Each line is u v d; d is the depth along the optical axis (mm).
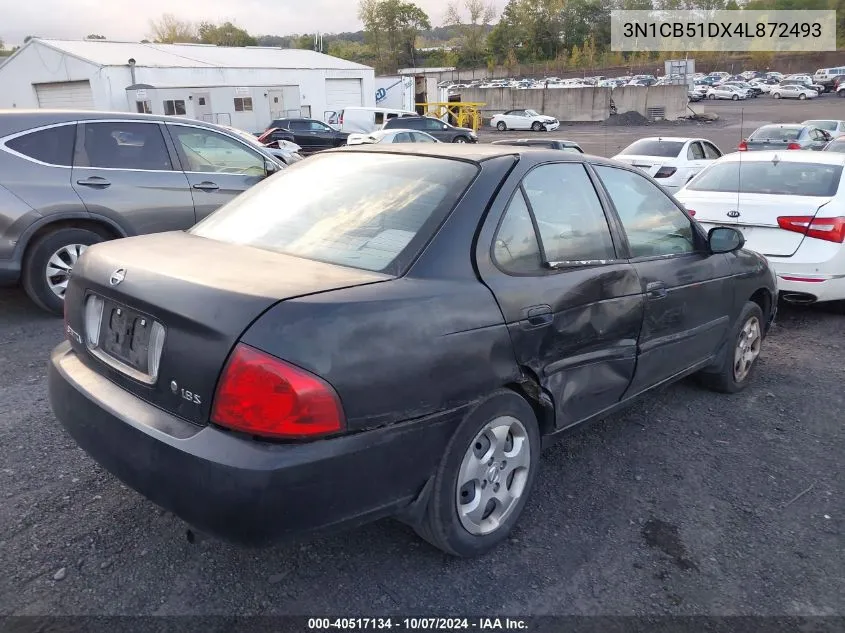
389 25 98250
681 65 43844
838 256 5945
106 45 34125
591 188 3307
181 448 2129
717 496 3324
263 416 2062
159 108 29344
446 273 2514
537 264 2863
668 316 3588
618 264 3279
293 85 33719
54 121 5652
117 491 3129
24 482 3166
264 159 7016
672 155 14914
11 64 32750
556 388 2922
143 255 2660
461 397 2469
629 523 3064
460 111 39312
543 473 3484
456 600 2525
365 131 31031
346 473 2182
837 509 3246
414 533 2922
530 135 39062
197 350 2166
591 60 85562
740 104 56219
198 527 2160
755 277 4484
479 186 2773
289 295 2188
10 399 4098
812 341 5910
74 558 2658
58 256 5699
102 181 5801
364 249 2604
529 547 2857
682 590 2633
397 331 2283
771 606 2564
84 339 2703
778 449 3846
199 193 6383
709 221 6445
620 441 3881
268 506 2064
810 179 6484
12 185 5371
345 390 2154
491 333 2561
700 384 4688
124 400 2402
